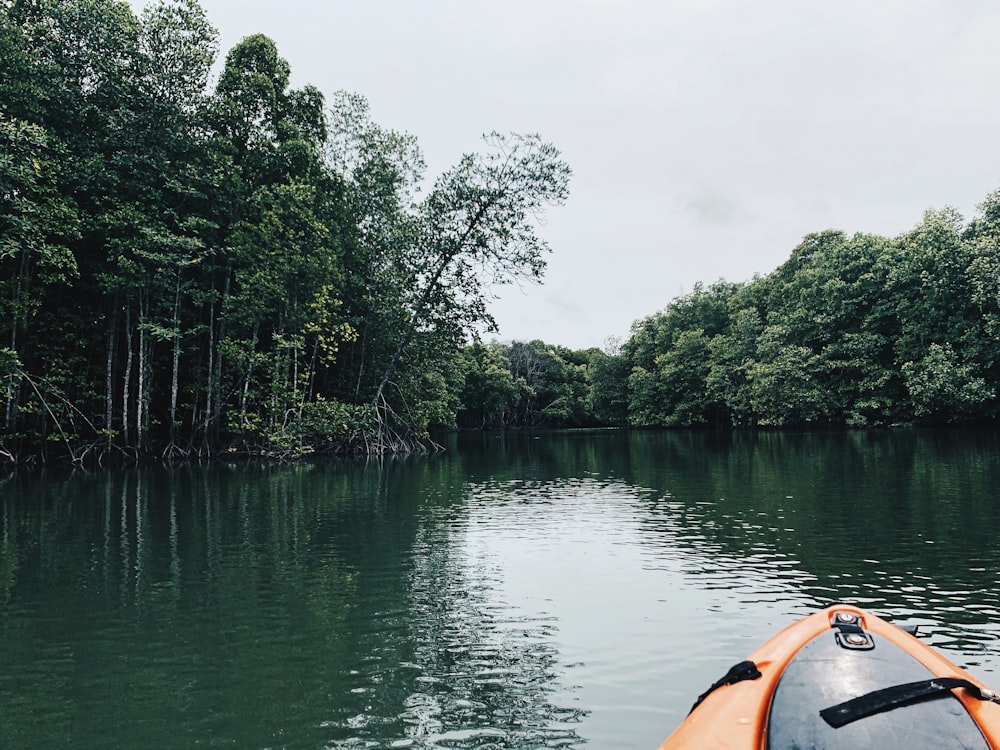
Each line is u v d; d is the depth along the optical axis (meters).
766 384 53.22
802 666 4.57
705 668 6.40
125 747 5.02
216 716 5.53
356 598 8.95
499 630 7.61
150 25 28.50
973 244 43.03
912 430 46.09
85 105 27.69
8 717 5.54
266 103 33.00
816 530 12.68
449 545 12.26
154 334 29.03
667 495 18.30
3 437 25.14
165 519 15.12
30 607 8.61
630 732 5.14
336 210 35.38
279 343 31.25
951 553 10.59
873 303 50.75
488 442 54.69
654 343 82.38
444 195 36.50
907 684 4.12
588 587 9.34
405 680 6.22
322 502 17.83
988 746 3.50
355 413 36.00
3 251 22.00
